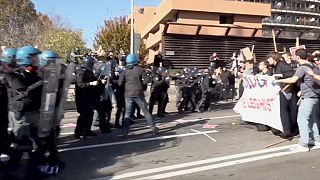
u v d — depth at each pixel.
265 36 25.30
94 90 8.73
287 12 85.38
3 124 5.64
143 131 9.48
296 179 5.46
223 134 8.91
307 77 7.03
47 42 32.12
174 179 5.62
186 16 34.47
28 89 5.44
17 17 39.19
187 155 7.02
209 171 5.98
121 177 5.77
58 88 5.82
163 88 12.23
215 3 34.84
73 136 8.97
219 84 17.75
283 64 8.39
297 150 7.14
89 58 8.56
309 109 7.07
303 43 26.56
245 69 11.78
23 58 5.46
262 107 9.00
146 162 6.60
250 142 8.00
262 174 5.74
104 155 7.14
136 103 8.84
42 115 5.59
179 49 23.12
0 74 5.46
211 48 23.94
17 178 5.72
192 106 13.85
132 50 19.92
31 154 5.77
